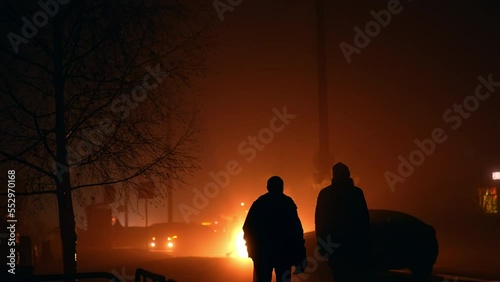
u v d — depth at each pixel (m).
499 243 32.59
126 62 12.52
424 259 15.69
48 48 12.42
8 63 12.43
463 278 17.08
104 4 12.47
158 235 38.50
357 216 11.93
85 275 9.64
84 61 12.43
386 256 15.21
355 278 12.14
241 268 20.02
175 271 19.77
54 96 12.62
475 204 44.25
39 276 9.47
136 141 12.52
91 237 34.56
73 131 12.53
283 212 11.58
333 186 12.16
